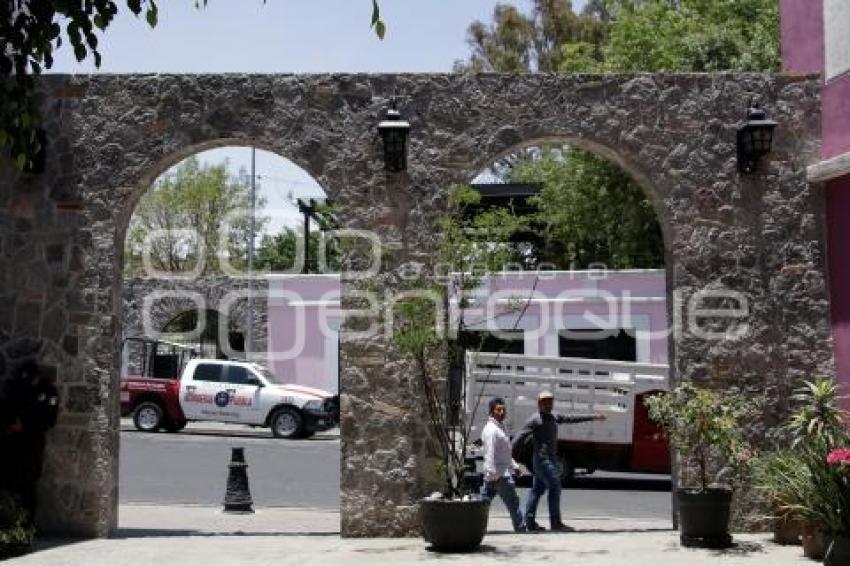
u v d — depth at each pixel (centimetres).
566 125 1057
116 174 1054
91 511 1030
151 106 1055
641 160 1059
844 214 1040
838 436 927
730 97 1071
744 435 1044
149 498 1427
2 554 905
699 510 946
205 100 1055
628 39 2481
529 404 1617
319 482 1623
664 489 1620
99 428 1034
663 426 1037
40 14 654
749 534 1026
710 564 854
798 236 1068
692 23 2514
